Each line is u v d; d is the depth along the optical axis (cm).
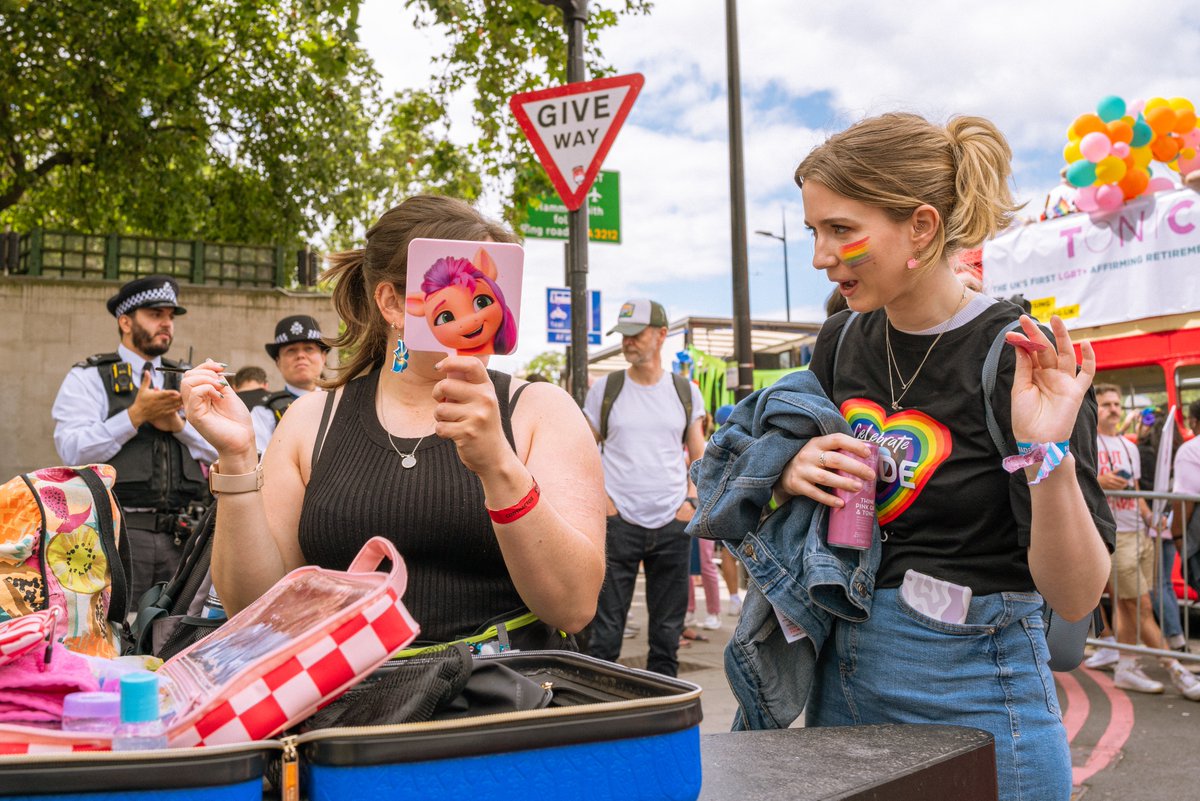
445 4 880
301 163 1402
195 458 470
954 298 185
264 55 1377
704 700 559
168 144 1316
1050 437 158
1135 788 430
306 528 182
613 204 916
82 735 97
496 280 142
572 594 165
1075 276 816
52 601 175
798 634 189
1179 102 761
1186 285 735
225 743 102
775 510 195
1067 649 206
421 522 176
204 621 188
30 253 1238
